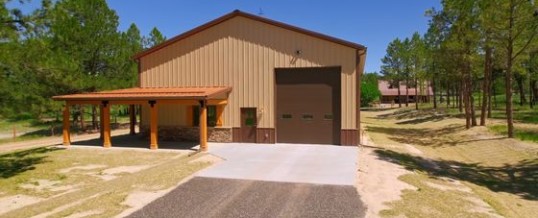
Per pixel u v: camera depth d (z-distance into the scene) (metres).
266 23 17.30
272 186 9.52
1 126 36.03
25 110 12.91
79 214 7.45
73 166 12.74
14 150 18.03
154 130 16.12
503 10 18.88
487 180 12.62
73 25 24.36
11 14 11.51
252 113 17.61
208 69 18.19
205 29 18.19
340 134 16.66
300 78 17.14
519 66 24.00
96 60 27.22
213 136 17.98
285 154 14.30
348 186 9.50
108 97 16.61
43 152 15.88
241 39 17.67
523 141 18.08
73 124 33.09
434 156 17.14
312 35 16.67
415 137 24.31
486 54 23.66
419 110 45.44
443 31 24.95
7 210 8.04
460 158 17.19
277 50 17.19
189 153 15.05
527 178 12.70
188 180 10.12
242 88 17.67
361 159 13.35
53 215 7.40
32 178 11.02
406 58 48.69
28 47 11.93
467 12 22.47
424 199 8.66
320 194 8.81
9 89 12.27
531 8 18.20
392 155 15.20
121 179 10.53
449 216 7.55
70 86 21.77
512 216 8.16
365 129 28.61
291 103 17.23
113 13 27.83
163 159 13.85
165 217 7.31
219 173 10.93
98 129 30.22
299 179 10.21
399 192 9.19
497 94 63.09
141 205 8.02
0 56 10.79
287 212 7.60
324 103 16.89
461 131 24.58
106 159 14.02
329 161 12.84
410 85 60.44
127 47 28.97
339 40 16.30
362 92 70.25
